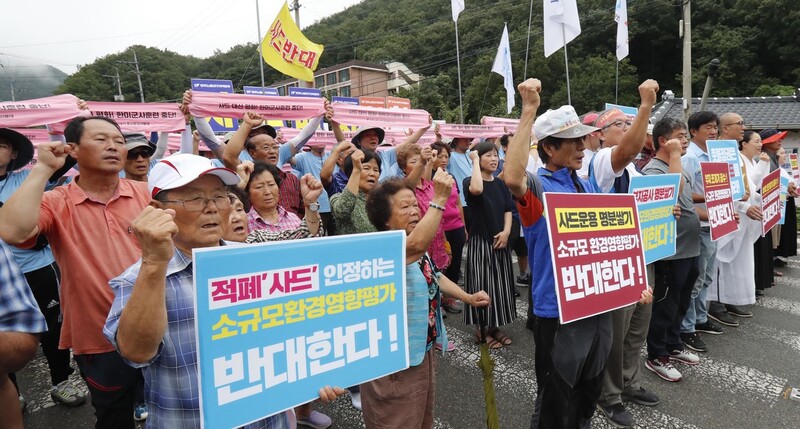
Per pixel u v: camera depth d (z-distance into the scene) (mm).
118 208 2164
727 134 4617
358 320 1505
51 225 1991
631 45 29656
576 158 2240
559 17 7227
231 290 1238
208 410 1188
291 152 4246
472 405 2893
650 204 2650
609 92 26516
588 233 2037
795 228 5840
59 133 3498
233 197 1919
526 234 2260
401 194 2018
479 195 3555
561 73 27781
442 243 3746
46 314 2977
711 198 3467
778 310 4469
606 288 2084
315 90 15156
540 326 2254
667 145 3047
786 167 7078
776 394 2914
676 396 2934
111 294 2029
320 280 1419
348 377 1467
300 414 2711
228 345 1232
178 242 1357
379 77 46719
